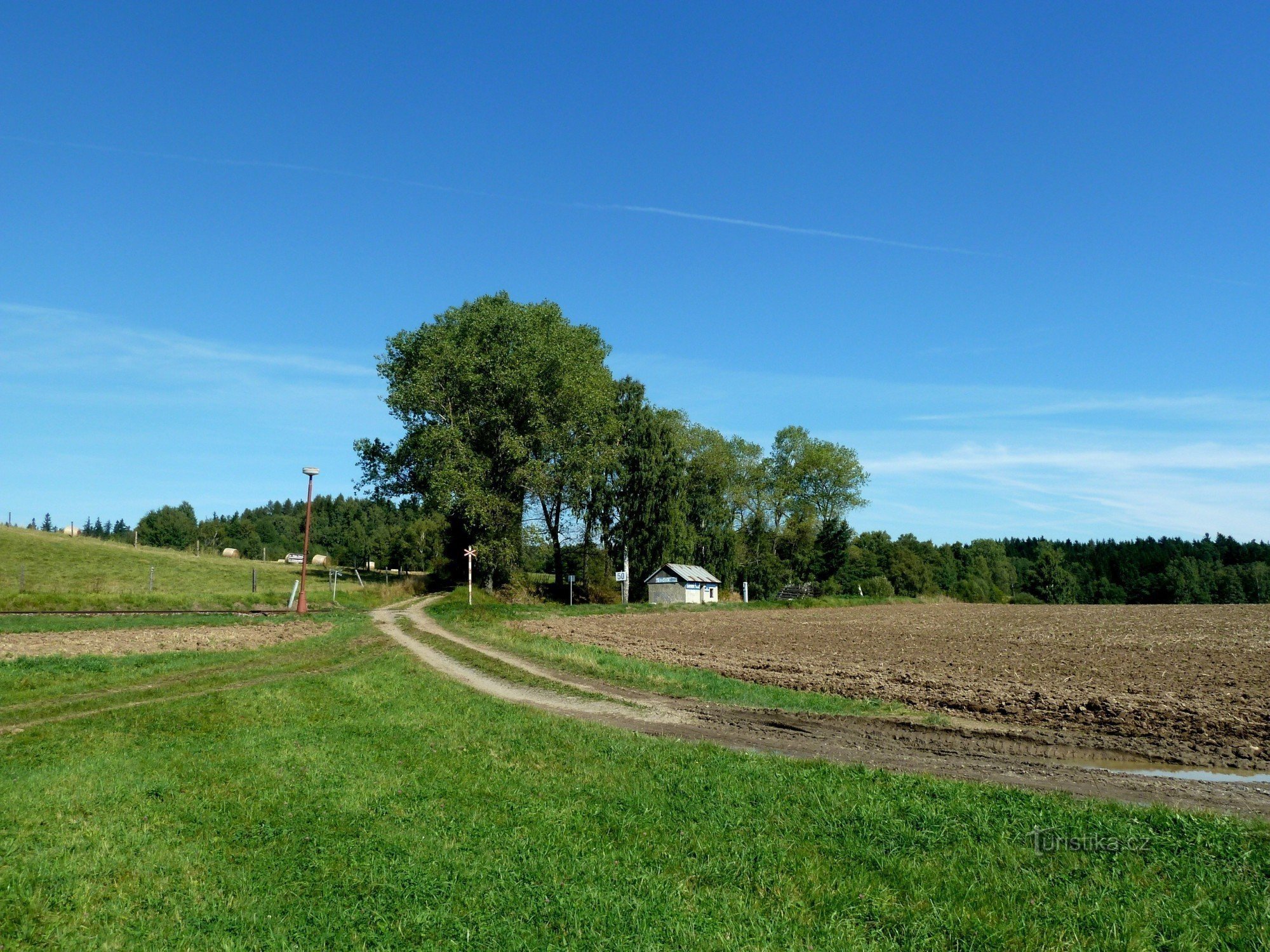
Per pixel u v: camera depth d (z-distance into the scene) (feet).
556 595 230.27
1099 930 22.20
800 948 21.43
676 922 22.82
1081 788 37.63
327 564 350.02
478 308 197.26
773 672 82.53
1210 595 382.63
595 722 55.72
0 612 112.16
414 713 55.31
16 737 47.24
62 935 23.06
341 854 28.84
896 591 352.69
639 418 240.53
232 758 42.34
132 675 70.69
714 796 35.06
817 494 315.17
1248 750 45.52
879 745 48.44
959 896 24.56
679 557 236.84
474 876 26.48
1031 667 86.43
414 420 191.93
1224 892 24.00
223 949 22.03
